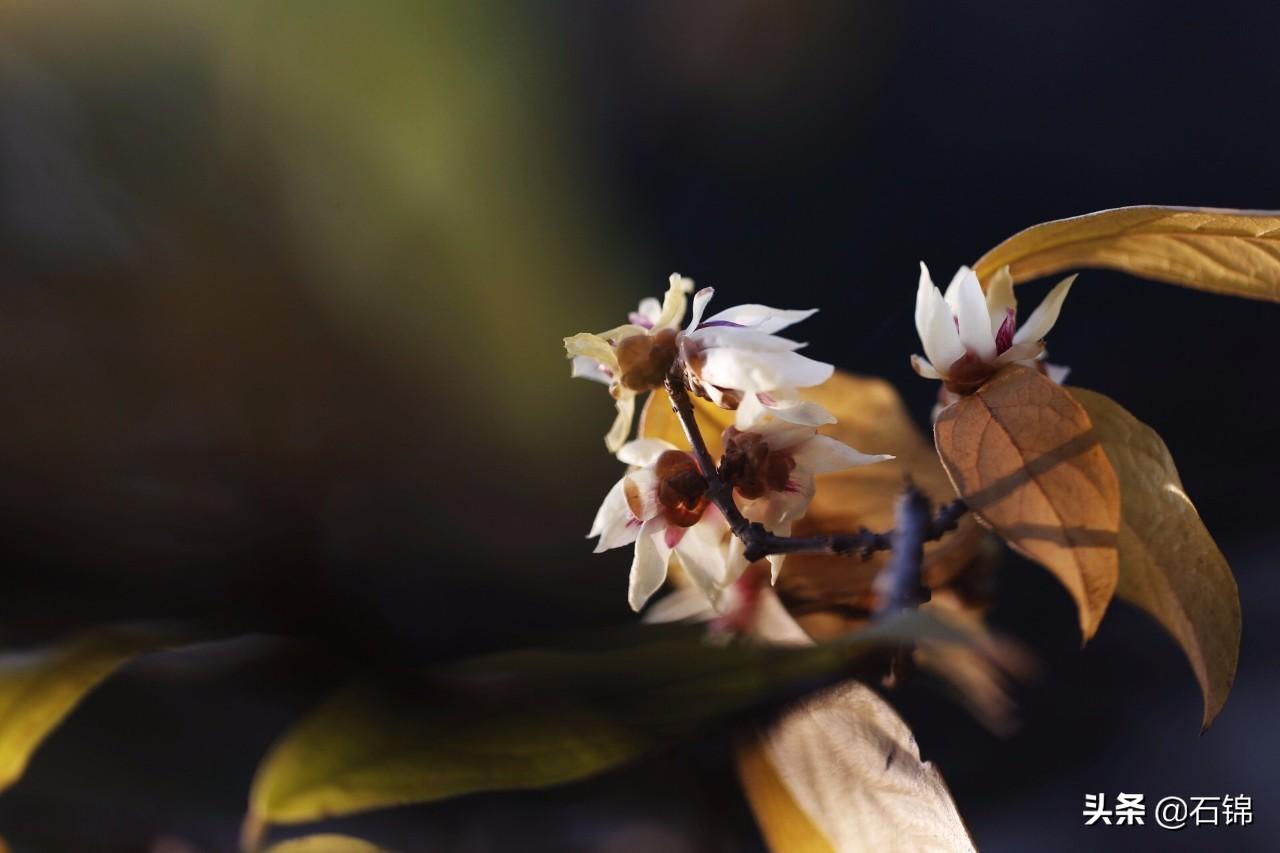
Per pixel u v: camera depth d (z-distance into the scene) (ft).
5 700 1.08
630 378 1.24
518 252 1.87
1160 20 3.69
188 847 1.17
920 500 1.28
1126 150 3.55
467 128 1.65
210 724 1.23
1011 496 1.21
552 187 2.50
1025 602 2.03
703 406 1.30
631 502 1.25
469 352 1.84
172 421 1.67
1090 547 1.20
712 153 3.43
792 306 3.25
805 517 1.35
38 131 1.78
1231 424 2.81
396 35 1.59
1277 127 3.51
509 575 1.85
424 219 1.71
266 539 1.63
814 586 1.30
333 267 1.69
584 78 3.20
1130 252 1.25
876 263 3.32
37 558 1.48
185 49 1.66
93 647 1.10
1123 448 1.25
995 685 1.17
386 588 1.69
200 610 1.53
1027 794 1.66
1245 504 2.52
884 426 1.38
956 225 3.41
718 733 1.09
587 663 1.05
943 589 1.36
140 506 1.56
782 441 1.24
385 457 1.80
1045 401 1.22
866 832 1.14
